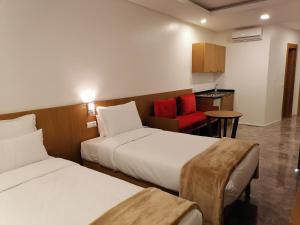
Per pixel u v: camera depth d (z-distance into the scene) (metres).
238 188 2.07
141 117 4.11
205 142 2.85
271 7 3.98
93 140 3.03
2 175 1.90
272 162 3.62
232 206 2.34
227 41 6.31
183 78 5.30
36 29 2.53
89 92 3.19
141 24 3.94
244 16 4.64
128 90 3.85
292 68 6.82
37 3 2.51
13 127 2.20
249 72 6.08
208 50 5.45
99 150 2.79
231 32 6.17
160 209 1.43
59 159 2.31
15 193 1.68
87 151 2.97
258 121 6.12
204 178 1.96
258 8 4.05
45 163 2.16
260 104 6.02
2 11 2.25
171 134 3.24
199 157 2.25
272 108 6.29
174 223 1.30
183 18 4.78
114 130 3.08
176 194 2.20
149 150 2.56
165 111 4.38
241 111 6.37
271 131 5.49
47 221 1.38
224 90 6.60
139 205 1.47
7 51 2.32
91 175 1.98
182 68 5.22
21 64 2.44
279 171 3.29
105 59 3.37
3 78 2.32
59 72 2.80
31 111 2.52
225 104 5.93
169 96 4.84
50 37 2.66
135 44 3.87
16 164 2.03
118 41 3.55
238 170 2.11
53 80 2.75
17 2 2.35
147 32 4.09
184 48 5.18
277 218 2.26
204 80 6.25
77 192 1.69
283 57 6.34
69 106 2.92
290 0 3.62
